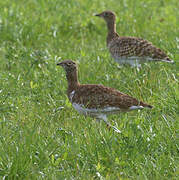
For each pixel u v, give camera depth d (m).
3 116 11.18
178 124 10.66
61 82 13.62
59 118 11.79
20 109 11.95
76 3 21.00
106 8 20.94
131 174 9.22
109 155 9.48
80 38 18.67
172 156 9.77
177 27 18.58
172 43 15.89
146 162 9.34
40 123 11.08
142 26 19.11
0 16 18.31
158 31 18.31
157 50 14.57
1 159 9.21
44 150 9.38
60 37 18.22
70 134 10.30
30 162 9.16
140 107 11.12
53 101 12.60
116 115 11.87
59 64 11.87
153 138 10.13
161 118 11.19
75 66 11.79
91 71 14.51
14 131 10.41
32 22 18.16
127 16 19.86
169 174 9.16
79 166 9.36
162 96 12.43
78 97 11.58
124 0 21.52
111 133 10.19
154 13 20.61
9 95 12.65
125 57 15.00
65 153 9.41
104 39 18.66
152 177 8.94
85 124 10.78
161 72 13.97
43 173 9.10
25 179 8.96
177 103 11.81
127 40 15.05
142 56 14.66
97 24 19.55
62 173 9.02
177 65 14.41
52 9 20.22
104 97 11.25
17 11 18.97
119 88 13.34
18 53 15.59
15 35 17.30
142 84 13.52
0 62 15.16
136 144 9.86
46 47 17.00
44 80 13.70
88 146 9.76
